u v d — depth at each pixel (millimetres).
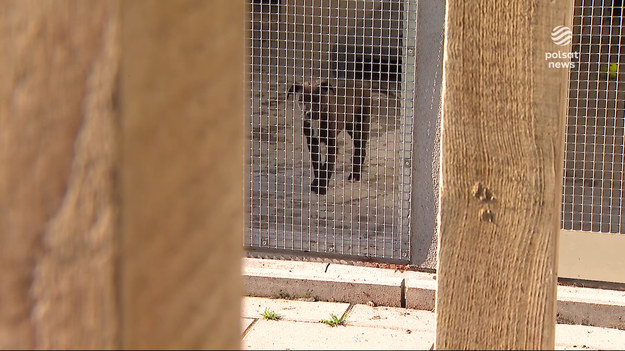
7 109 758
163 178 802
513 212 1872
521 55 1840
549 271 1868
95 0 729
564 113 1879
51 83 748
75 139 749
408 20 5309
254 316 5156
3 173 764
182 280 846
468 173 1887
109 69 734
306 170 8398
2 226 769
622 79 8062
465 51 1863
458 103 1877
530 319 1882
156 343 823
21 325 779
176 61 807
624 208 7027
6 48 754
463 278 1905
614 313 5023
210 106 863
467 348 1913
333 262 5684
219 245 897
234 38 903
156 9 774
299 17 5828
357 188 7797
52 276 771
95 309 770
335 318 5004
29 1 745
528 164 1858
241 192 941
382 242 5855
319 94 7242
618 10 8086
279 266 5672
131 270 768
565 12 1828
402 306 5383
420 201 5418
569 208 7031
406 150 5434
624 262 5188
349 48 7660
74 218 757
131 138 750
